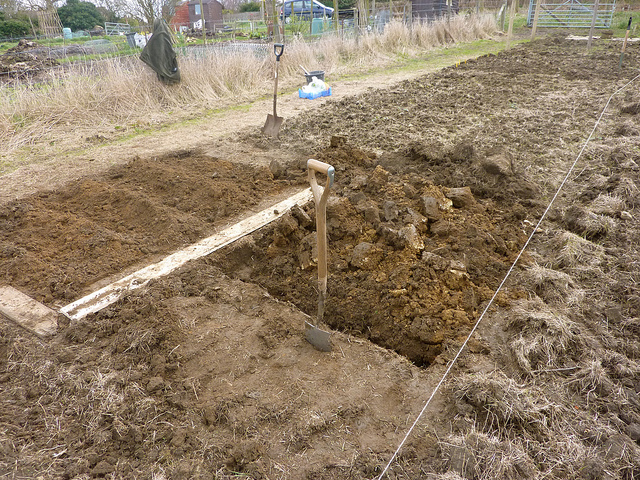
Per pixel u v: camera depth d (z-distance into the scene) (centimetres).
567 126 725
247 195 507
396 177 515
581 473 218
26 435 240
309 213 446
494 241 400
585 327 315
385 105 884
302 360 288
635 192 485
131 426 241
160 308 328
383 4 2166
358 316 343
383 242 399
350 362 288
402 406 255
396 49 1511
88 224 449
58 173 592
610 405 255
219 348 297
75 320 324
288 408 252
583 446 232
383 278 359
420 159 573
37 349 301
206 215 474
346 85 1095
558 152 618
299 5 2617
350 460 224
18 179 577
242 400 257
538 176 549
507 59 1368
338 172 551
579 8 2120
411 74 1208
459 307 329
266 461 224
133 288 357
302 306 361
